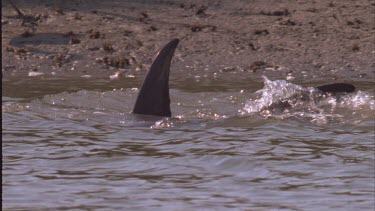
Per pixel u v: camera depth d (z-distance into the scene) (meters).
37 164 38.56
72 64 68.06
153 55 70.81
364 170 37.34
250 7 84.31
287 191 34.50
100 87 59.66
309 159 39.16
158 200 33.38
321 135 43.22
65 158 39.59
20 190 34.59
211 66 67.81
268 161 38.78
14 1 84.12
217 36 75.38
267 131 44.06
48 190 34.66
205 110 49.38
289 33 76.56
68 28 76.94
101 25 78.06
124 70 66.88
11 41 73.25
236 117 46.88
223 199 33.50
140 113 47.03
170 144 41.88
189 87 59.38
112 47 72.25
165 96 46.59
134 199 33.50
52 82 61.31
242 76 64.44
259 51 71.81
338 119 45.97
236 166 38.16
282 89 50.59
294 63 68.56
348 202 33.03
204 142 42.09
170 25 78.38
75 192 34.44
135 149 41.06
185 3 85.31
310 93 49.31
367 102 48.50
